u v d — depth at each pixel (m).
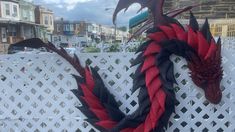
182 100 1.88
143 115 1.80
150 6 1.89
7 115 2.01
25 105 2.00
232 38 4.75
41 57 1.95
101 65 1.92
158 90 1.76
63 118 1.98
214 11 5.76
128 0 1.94
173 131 1.91
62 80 1.95
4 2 22.81
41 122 2.00
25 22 22.72
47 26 29.39
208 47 1.78
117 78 1.93
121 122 1.82
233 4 5.79
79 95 1.89
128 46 4.65
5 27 20.94
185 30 1.83
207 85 1.79
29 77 1.97
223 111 1.87
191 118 1.90
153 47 1.81
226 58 1.83
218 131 1.92
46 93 1.97
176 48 1.78
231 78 1.84
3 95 2.00
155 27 1.83
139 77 1.82
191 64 1.80
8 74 1.98
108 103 1.88
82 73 1.89
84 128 1.97
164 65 1.79
